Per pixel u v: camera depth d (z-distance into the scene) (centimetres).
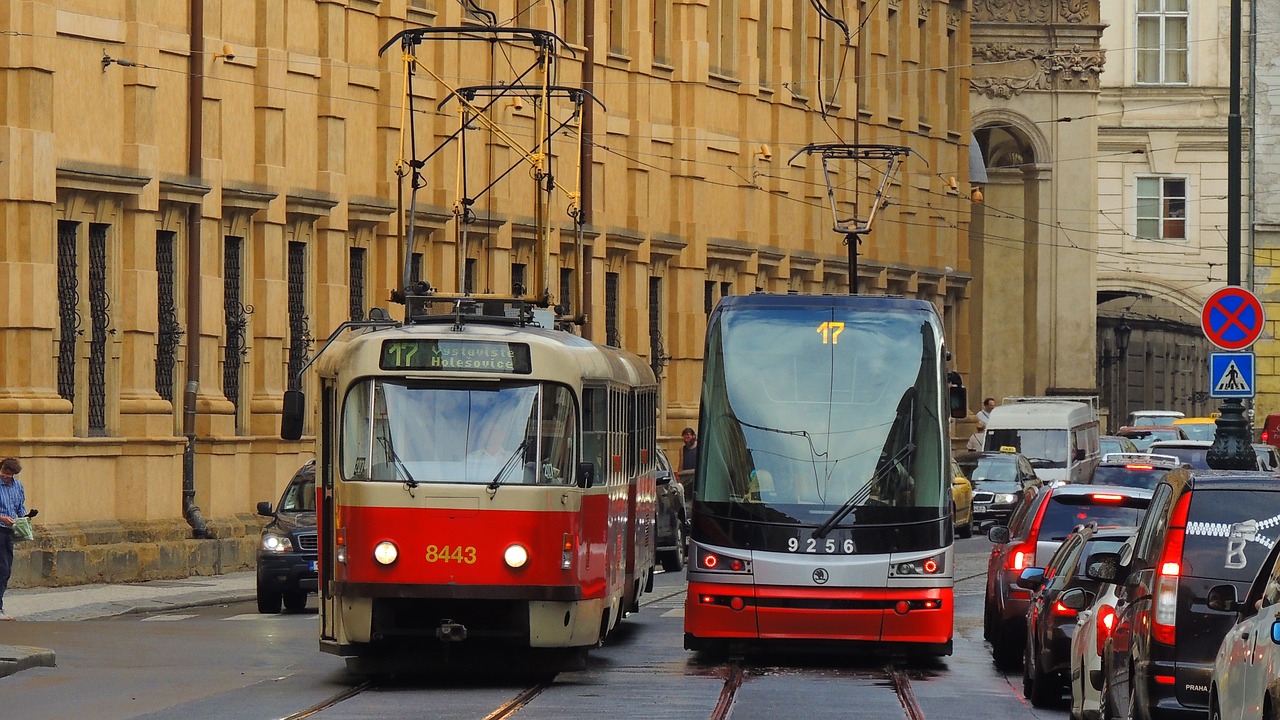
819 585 6241
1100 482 9688
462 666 6103
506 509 5734
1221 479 4134
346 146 11294
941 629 6272
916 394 6412
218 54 10175
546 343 5903
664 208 14962
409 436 5794
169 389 9925
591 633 5931
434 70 12131
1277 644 3225
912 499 6312
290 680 5841
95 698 5353
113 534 9206
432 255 12212
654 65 14775
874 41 18475
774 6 16550
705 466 6388
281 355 10762
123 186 9350
